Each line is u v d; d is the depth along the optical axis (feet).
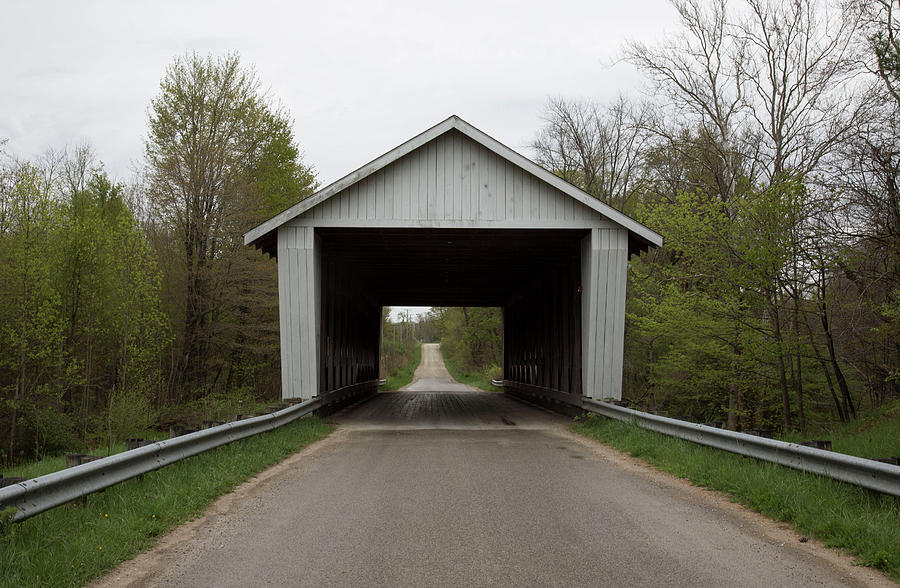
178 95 74.23
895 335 41.52
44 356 63.52
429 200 48.60
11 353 63.16
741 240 44.93
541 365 77.46
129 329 68.64
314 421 45.47
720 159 72.64
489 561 15.06
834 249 42.70
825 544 16.37
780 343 45.24
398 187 48.67
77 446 63.21
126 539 16.34
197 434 26.13
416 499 21.98
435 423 52.44
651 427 36.86
